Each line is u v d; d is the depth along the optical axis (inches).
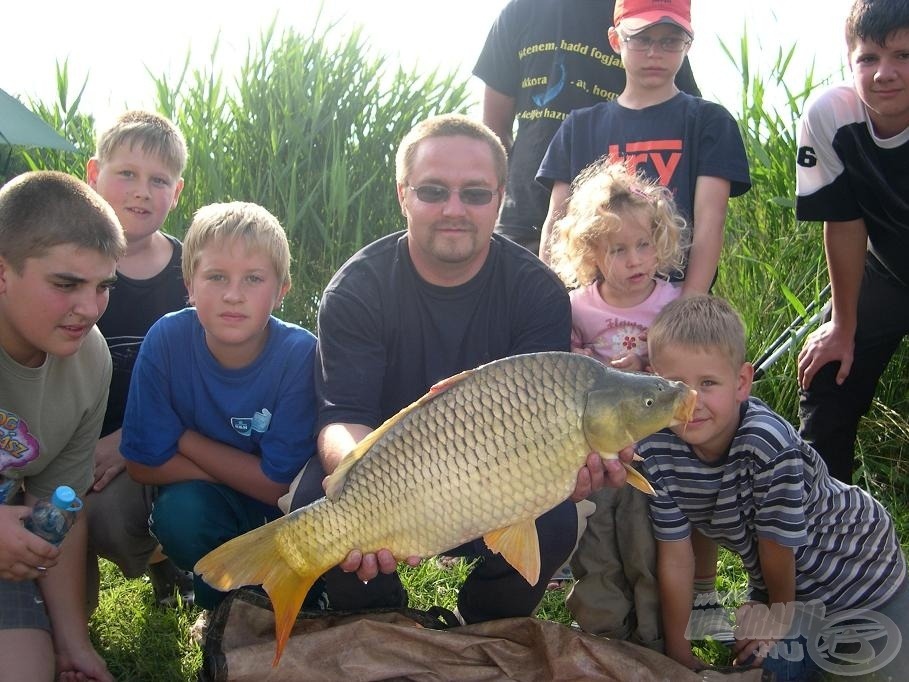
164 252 74.0
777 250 98.3
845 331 74.5
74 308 49.7
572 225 65.9
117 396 70.2
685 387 44.9
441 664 53.4
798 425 88.7
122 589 68.8
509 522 45.5
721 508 56.8
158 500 60.6
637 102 75.3
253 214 57.8
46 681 49.7
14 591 50.9
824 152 71.7
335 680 51.3
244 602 52.4
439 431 45.2
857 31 64.9
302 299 110.7
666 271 66.4
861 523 56.9
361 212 116.2
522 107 88.0
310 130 123.6
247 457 60.6
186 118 125.0
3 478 54.2
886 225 71.6
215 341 59.5
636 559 58.2
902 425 84.8
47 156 123.2
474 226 55.7
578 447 44.9
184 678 58.4
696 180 73.1
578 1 85.1
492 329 58.8
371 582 56.5
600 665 53.1
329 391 56.7
